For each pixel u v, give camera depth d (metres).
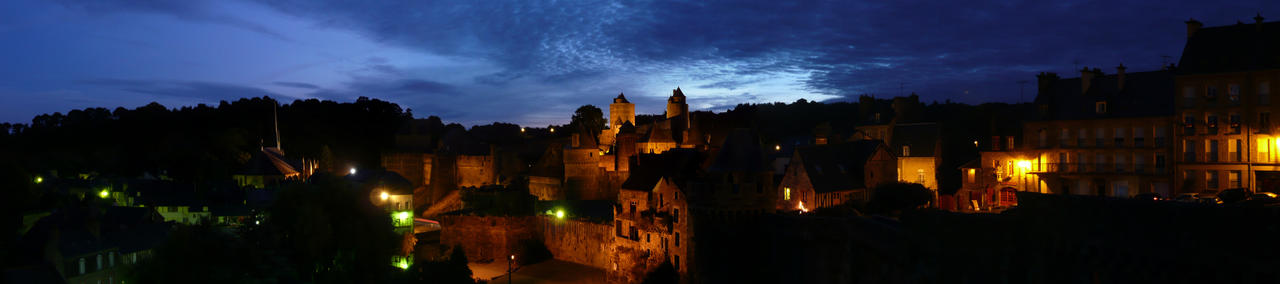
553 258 102.56
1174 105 70.56
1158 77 74.88
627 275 82.62
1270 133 63.22
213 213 100.19
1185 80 69.19
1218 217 33.25
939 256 49.88
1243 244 31.97
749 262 73.50
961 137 111.50
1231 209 32.72
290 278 68.75
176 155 153.62
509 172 158.25
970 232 47.72
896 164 89.88
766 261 73.12
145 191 108.31
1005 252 45.03
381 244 80.50
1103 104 76.81
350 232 77.31
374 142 198.25
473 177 159.75
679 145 126.06
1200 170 67.94
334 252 75.69
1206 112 67.75
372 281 75.50
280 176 131.25
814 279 65.44
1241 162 65.06
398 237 90.19
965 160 102.56
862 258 58.78
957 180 95.81
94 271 73.00
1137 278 36.66
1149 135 73.00
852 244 59.94
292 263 73.00
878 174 87.62
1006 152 83.62
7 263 72.12
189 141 161.62
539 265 98.62
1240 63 65.62
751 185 74.12
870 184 86.75
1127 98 75.94
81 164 152.00
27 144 191.12
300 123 192.50
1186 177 69.00
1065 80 83.00
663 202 82.19
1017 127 114.19
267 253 71.75
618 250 85.75
